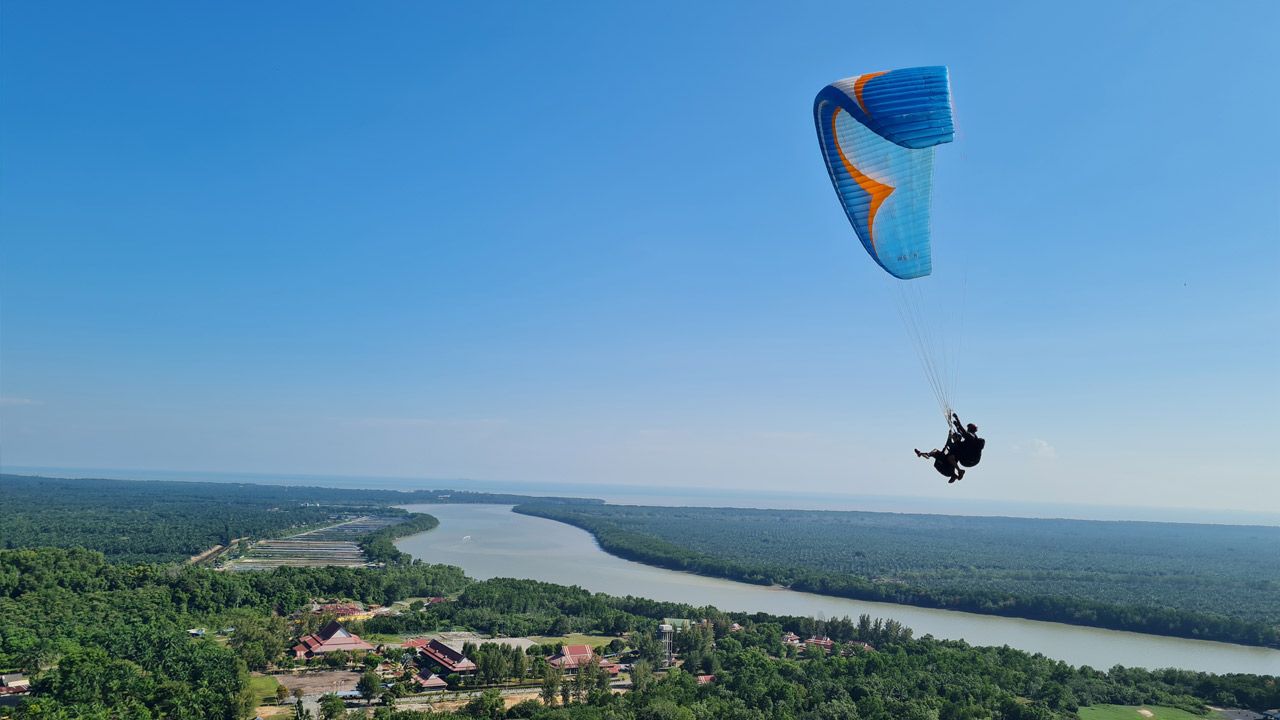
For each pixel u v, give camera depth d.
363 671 172.00
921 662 174.12
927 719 138.12
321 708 137.38
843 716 139.00
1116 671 175.75
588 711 130.12
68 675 138.50
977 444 46.69
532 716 131.88
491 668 164.25
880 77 53.19
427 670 172.38
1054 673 170.88
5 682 150.88
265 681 162.75
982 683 159.75
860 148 54.97
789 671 165.38
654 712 127.81
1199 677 173.38
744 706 140.38
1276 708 158.12
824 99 55.31
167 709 133.00
